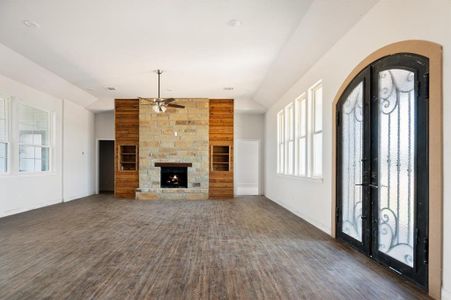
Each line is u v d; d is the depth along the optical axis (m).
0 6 3.97
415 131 2.86
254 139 10.98
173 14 4.21
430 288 2.64
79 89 8.63
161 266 3.44
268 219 6.28
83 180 10.13
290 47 5.37
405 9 3.01
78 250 4.03
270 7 4.03
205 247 4.20
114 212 7.08
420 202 2.79
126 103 10.05
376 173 3.53
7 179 6.55
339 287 2.87
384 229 3.40
